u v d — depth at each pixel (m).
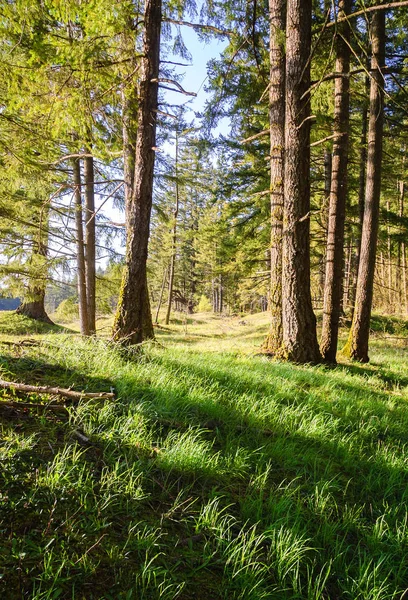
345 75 6.68
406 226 13.89
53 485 2.24
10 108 6.45
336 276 9.67
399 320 19.44
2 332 17.12
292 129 7.70
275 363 7.36
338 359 10.32
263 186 14.62
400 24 9.90
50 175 10.79
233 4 7.91
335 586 2.23
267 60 9.54
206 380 5.07
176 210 28.38
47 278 13.35
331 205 9.85
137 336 5.88
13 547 1.77
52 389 3.25
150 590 1.83
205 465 2.99
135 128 9.28
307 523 2.59
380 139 9.90
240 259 18.47
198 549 2.21
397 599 2.25
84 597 1.69
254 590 1.97
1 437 2.58
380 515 3.05
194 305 52.00
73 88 6.18
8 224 12.85
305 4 7.44
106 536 2.07
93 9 5.46
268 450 3.60
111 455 2.76
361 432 4.68
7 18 5.77
